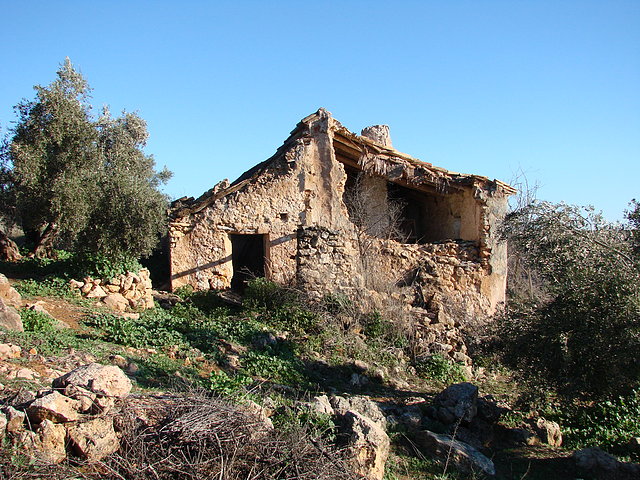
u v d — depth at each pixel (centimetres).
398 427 911
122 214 1550
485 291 1886
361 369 1326
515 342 1061
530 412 1119
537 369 1012
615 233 974
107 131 2000
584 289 930
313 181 1794
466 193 2000
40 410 565
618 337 900
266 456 611
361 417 754
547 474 850
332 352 1412
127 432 604
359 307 1642
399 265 1873
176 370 1011
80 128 1650
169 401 668
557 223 958
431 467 798
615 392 964
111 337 1129
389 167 1944
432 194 2164
